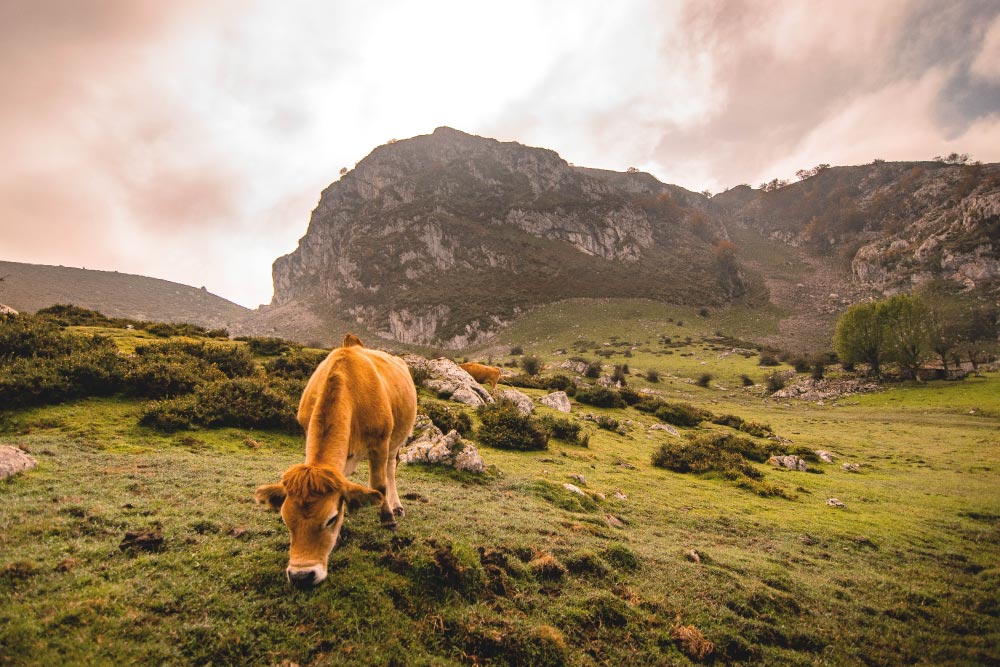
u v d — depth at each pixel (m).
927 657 6.52
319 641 4.34
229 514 6.75
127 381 14.42
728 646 5.91
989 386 61.47
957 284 162.00
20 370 12.79
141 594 4.50
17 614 3.89
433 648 4.68
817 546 11.53
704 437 26.53
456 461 12.71
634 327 163.88
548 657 4.92
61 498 6.57
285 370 22.72
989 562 11.32
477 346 183.62
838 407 64.56
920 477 23.61
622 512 12.05
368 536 6.39
